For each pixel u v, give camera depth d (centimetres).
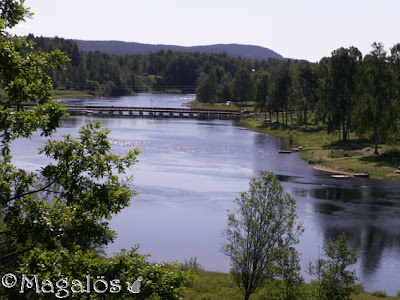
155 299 1070
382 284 3362
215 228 4522
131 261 1169
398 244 4169
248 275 2770
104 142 1205
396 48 8112
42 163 6819
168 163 7706
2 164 1183
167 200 5450
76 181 1170
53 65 1174
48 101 1185
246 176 6825
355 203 5469
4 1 1097
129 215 4888
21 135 1145
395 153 7962
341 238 2709
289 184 6375
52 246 1130
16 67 1092
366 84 8256
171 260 3709
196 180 6481
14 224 1126
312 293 2667
